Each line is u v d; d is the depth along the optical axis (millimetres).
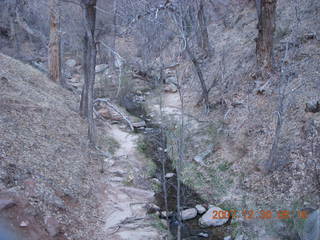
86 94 13422
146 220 8672
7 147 8680
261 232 7988
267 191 9102
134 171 10961
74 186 8891
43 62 22375
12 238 6402
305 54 13117
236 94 14141
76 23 19734
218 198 9773
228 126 12492
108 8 15977
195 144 12258
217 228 8625
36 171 8422
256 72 13984
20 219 6828
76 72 22078
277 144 9469
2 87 12266
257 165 10047
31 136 9969
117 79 18609
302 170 8844
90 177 9836
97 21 16906
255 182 9609
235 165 10625
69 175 9211
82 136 11930
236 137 11742
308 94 11031
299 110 10633
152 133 13320
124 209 8906
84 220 7992
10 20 23344
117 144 12820
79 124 12805
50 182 8344
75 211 8094
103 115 15281
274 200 8695
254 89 13383
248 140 11242
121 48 19500
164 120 12023
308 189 8305
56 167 9188
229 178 10320
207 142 12195
